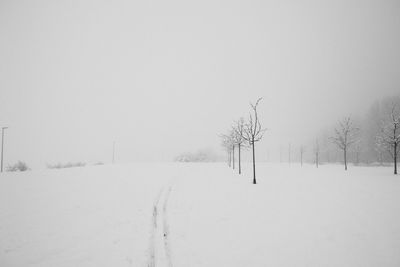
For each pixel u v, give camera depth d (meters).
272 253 6.73
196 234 8.12
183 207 11.26
